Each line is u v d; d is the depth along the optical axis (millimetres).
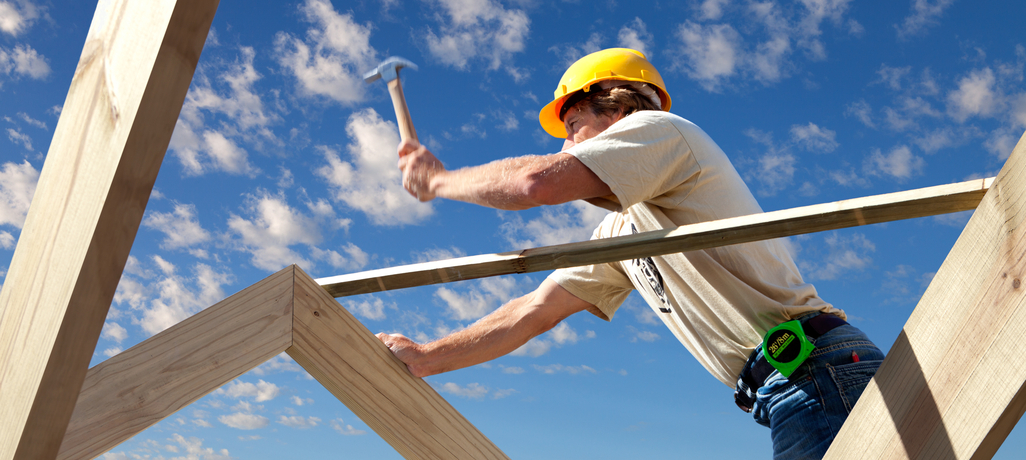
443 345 1661
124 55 562
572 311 1906
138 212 581
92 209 567
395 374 1246
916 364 961
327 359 1161
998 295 854
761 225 1105
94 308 596
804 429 1348
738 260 1469
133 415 956
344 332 1195
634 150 1396
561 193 1362
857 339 1399
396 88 1486
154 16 536
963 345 896
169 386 994
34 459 667
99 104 582
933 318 942
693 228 1153
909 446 958
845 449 1057
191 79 548
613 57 1835
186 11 520
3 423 651
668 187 1476
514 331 1811
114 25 584
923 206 1013
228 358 1051
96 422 933
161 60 528
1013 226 841
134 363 989
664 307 1717
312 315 1157
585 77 1822
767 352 1403
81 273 572
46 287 605
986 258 873
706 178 1472
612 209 1450
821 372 1346
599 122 1790
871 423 1019
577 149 1392
